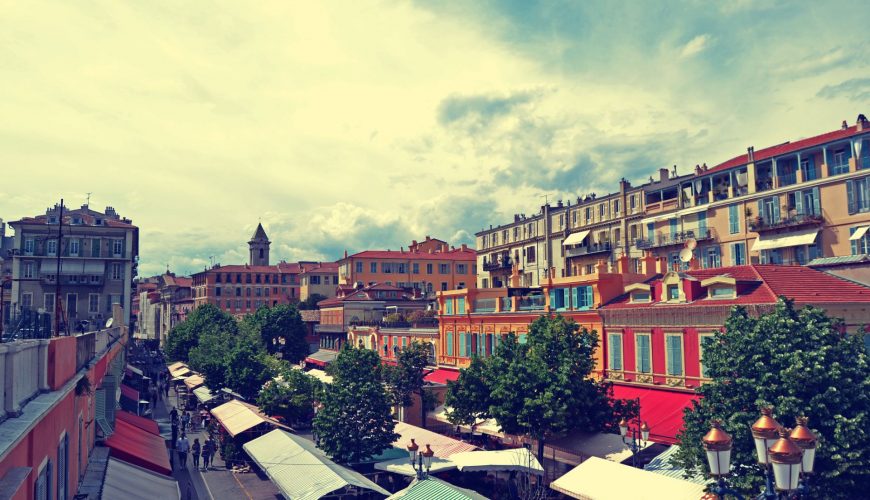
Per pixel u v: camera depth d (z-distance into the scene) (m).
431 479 26.67
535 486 35.56
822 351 23.28
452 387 40.31
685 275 38.84
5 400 12.05
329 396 40.44
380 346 80.94
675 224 72.19
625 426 30.31
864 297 34.12
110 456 28.67
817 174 57.72
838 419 22.20
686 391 36.56
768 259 60.81
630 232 81.44
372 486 32.19
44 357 15.84
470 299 60.12
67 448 20.11
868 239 52.41
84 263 80.69
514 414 35.62
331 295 157.12
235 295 161.00
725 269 40.72
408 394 53.41
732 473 23.44
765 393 23.58
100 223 85.50
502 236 109.19
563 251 93.19
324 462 34.41
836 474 21.69
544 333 37.53
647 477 26.05
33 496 14.01
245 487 41.72
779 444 12.23
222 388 63.09
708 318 35.66
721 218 66.25
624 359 41.62
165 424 53.72
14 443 10.34
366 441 39.03
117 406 43.03
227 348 76.12
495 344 55.66
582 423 35.00
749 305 33.38
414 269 134.62
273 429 46.75
